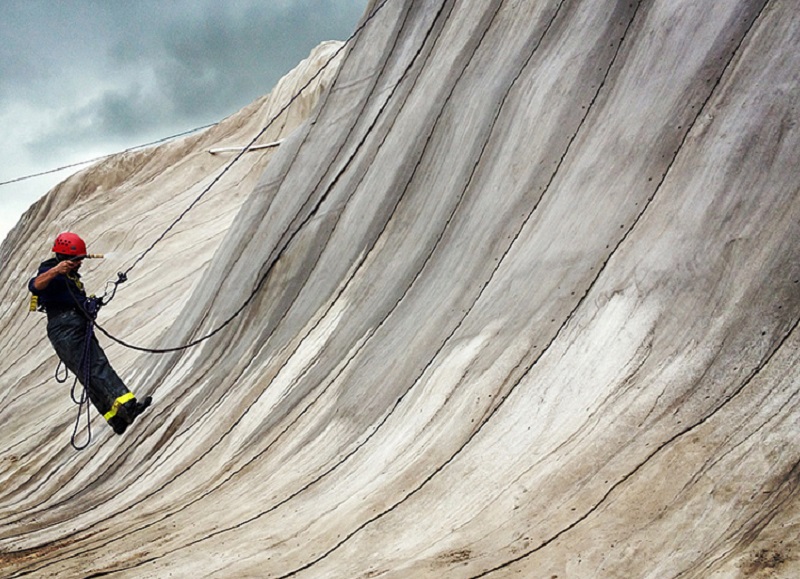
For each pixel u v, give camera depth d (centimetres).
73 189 2834
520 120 1076
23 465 1466
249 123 2780
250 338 1239
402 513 713
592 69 1027
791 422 603
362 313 1095
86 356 832
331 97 1452
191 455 1086
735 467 588
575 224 906
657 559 539
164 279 2089
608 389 732
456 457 762
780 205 754
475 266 992
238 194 2386
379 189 1224
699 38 923
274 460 960
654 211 845
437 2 1356
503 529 632
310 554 690
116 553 798
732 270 748
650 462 631
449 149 1163
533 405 769
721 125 842
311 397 1024
